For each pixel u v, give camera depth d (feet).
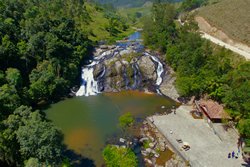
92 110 296.30
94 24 571.69
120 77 355.97
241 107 247.70
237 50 353.72
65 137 246.27
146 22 446.19
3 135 176.35
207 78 298.56
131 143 237.25
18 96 246.68
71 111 292.20
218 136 241.76
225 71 305.73
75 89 338.34
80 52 371.76
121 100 322.14
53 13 452.76
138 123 270.67
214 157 215.51
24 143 169.48
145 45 430.61
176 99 321.52
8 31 322.75
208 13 490.49
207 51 327.26
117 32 599.57
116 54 388.78
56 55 335.88
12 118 188.03
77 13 549.13
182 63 335.06
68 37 376.48
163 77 358.43
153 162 214.07
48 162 171.01
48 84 310.86
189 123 264.31
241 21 410.52
